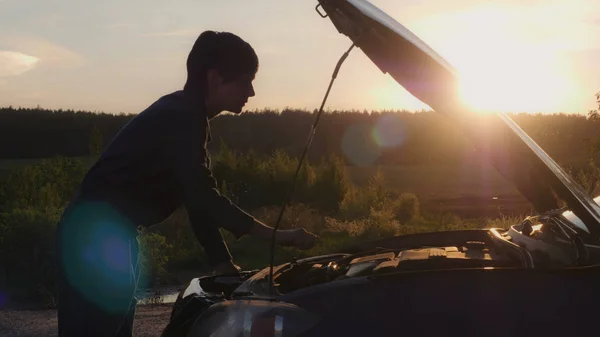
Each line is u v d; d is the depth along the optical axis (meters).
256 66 3.60
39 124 93.19
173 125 3.40
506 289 2.88
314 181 23.11
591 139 16.00
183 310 3.33
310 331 2.90
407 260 3.53
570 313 2.82
